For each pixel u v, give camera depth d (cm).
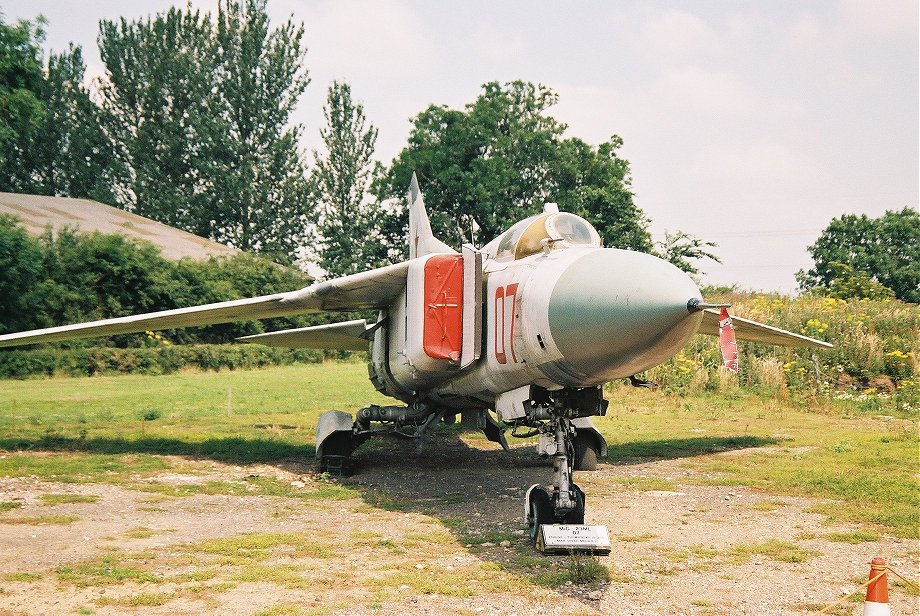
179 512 984
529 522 852
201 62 7456
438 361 1026
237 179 7338
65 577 700
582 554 786
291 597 653
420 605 637
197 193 7494
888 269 5981
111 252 4394
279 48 7575
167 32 7500
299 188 7619
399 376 1321
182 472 1273
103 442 1571
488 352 984
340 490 1141
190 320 1430
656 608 637
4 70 3012
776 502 1031
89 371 3597
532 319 838
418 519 952
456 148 5653
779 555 782
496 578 709
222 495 1099
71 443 1550
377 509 1012
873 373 2295
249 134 7575
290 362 4397
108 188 7719
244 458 1416
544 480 1241
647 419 1894
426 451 1577
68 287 4219
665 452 1456
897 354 2252
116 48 7588
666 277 722
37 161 7731
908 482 1108
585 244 958
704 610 633
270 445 1567
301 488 1166
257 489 1142
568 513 838
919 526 887
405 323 1188
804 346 1717
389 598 652
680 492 1112
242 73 7425
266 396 2633
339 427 1277
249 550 796
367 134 6962
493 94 5944
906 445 1438
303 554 783
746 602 651
